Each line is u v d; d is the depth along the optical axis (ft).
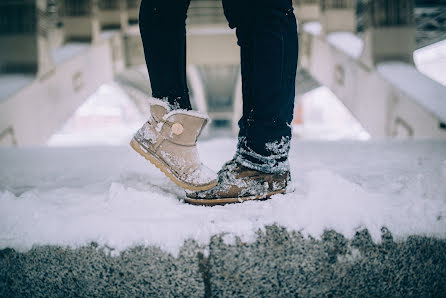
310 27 33.06
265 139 2.74
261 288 2.32
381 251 2.35
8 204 2.55
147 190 3.12
